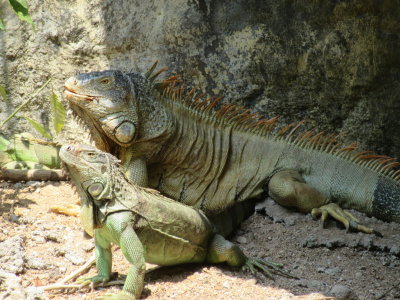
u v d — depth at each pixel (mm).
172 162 10430
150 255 8508
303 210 10680
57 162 12086
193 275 8727
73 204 10766
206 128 10742
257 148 11016
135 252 7867
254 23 11727
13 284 8016
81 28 12117
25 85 12461
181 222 8578
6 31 12391
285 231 10367
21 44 12391
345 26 11820
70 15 12164
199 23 11750
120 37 11922
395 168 12164
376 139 12086
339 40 11820
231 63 11789
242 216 10812
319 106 11992
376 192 10914
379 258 9773
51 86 12344
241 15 11727
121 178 8234
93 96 9523
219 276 8734
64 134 12383
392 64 11930
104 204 8000
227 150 10766
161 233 8391
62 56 12242
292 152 11148
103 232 8250
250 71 11766
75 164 7824
